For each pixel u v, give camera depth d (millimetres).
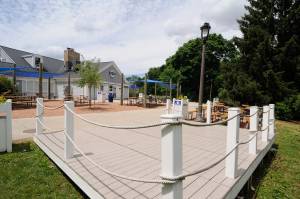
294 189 3955
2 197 2996
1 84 13828
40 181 3506
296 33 14680
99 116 10422
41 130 5375
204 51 8898
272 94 14477
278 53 14828
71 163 3428
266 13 15633
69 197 3098
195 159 3889
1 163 4035
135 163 3545
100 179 2848
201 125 2020
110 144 4797
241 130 7047
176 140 1637
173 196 1633
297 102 12820
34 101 13234
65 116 3561
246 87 14531
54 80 26484
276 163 5309
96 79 14438
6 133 4609
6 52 23078
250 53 15711
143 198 2365
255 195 3678
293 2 14875
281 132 9000
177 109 9523
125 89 32062
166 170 1646
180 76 35594
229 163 2990
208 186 2701
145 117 10258
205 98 35688
